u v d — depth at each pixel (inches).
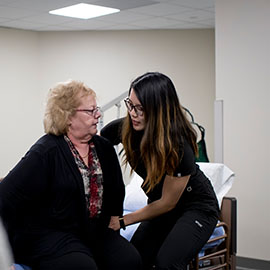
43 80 283.4
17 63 273.4
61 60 280.7
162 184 92.7
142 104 84.6
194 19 230.2
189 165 88.3
